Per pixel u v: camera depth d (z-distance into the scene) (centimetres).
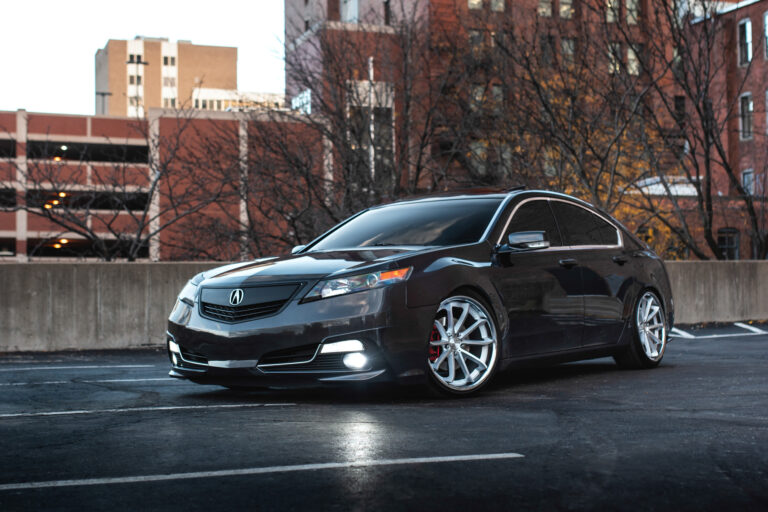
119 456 385
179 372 597
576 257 693
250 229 1777
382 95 1989
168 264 1148
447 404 547
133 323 1128
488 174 1922
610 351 726
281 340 545
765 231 1992
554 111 1759
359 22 2144
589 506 302
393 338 548
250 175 1772
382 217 703
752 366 791
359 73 1992
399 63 2091
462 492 319
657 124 1783
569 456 380
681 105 1862
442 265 583
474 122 1980
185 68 13600
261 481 336
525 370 761
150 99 13450
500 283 615
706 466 361
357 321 541
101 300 1116
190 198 1881
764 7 3778
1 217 6412
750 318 1598
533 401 560
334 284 548
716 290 1555
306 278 556
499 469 355
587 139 1706
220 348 562
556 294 661
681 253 2238
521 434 432
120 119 6225
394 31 2089
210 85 13725
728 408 522
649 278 771
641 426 456
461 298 588
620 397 577
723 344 1114
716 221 3020
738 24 3906
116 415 510
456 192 721
